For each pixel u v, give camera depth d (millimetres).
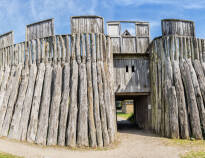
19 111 11688
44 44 12969
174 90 12070
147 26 14938
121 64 14695
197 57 13289
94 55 12133
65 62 12266
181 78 12633
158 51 13672
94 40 12383
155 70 13766
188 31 13820
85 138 10055
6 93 12914
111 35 14445
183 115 11562
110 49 13156
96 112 10688
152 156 8484
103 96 11328
